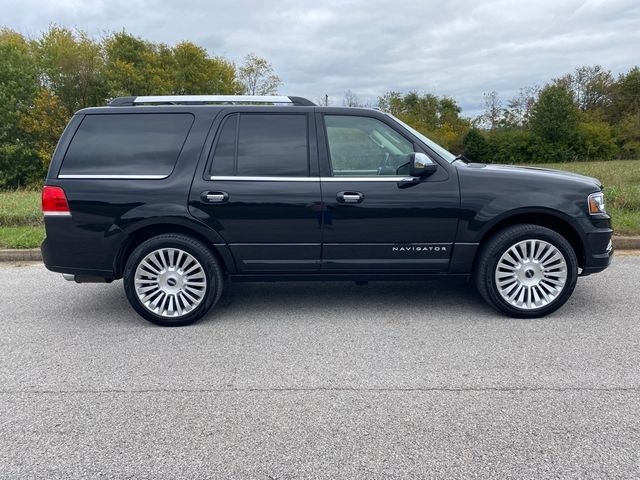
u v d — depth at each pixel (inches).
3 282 244.7
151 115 178.2
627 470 97.0
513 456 102.0
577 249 183.0
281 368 144.6
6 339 170.7
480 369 141.2
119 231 173.8
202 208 172.9
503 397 125.5
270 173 174.7
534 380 134.1
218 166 175.0
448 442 107.1
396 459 101.7
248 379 138.2
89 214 173.6
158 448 107.0
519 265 177.3
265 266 178.1
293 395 128.7
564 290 177.0
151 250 175.3
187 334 172.7
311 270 179.0
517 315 179.5
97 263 177.3
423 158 165.3
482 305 197.0
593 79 2130.9
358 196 172.6
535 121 1948.8
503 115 2229.3
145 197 172.7
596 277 229.8
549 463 99.6
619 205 348.2
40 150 1091.9
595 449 103.7
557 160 1881.2
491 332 168.6
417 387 131.6
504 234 174.7
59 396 130.4
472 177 174.4
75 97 1219.9
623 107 2116.1
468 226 174.1
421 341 162.1
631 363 143.0
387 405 122.8
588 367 140.9
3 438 111.9
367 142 177.8
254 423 116.0
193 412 121.3
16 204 409.1
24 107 1093.8
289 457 103.1
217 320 186.1
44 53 1209.4
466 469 98.2
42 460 103.6
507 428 112.0
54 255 177.8
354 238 175.5
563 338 161.9
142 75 1278.3
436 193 173.0
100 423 117.3
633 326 171.0
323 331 172.9
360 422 115.6
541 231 173.8
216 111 177.6
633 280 224.1
